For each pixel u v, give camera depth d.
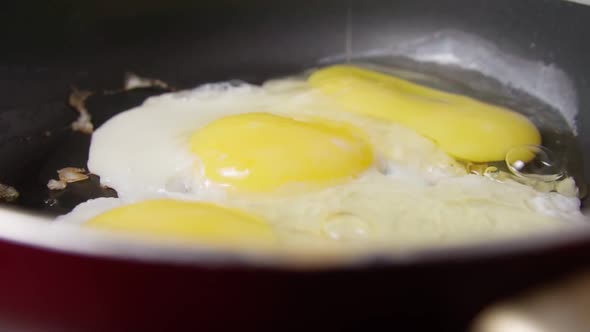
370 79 0.25
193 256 0.14
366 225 0.20
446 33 0.26
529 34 0.25
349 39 0.27
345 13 0.26
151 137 0.23
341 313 0.16
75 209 0.21
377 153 0.22
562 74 0.24
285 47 0.27
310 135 0.22
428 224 0.20
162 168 0.22
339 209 0.21
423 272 0.15
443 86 0.26
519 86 0.25
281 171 0.21
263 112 0.23
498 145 0.23
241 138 0.22
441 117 0.23
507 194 0.21
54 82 0.25
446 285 0.15
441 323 0.16
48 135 0.24
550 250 0.15
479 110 0.24
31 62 0.24
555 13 0.24
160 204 0.21
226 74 0.26
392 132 0.23
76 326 0.16
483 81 0.26
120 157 0.23
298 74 0.26
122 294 0.16
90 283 0.16
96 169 0.23
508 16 0.25
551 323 0.16
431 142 0.23
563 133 0.24
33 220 0.16
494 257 0.14
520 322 0.16
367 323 0.16
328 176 0.21
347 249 0.15
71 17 0.25
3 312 0.16
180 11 0.26
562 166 0.23
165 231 0.19
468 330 0.16
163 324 0.16
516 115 0.24
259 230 0.20
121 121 0.24
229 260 0.14
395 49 0.27
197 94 0.25
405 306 0.16
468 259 0.14
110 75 0.25
